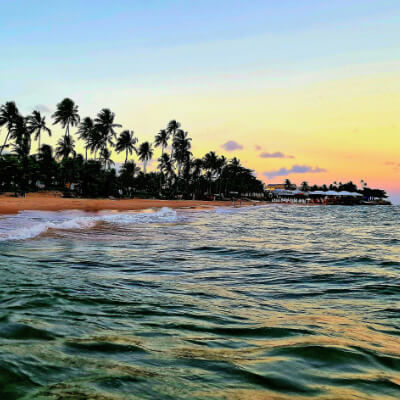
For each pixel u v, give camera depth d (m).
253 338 3.17
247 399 2.02
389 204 142.38
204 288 5.32
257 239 12.93
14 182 51.75
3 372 2.16
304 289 5.48
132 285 5.23
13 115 59.62
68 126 67.50
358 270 7.21
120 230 13.74
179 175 98.81
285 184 159.25
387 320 3.94
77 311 3.70
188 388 2.13
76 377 2.19
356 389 2.22
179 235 13.20
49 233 11.36
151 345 2.86
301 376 2.38
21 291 4.35
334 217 35.62
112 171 78.38
